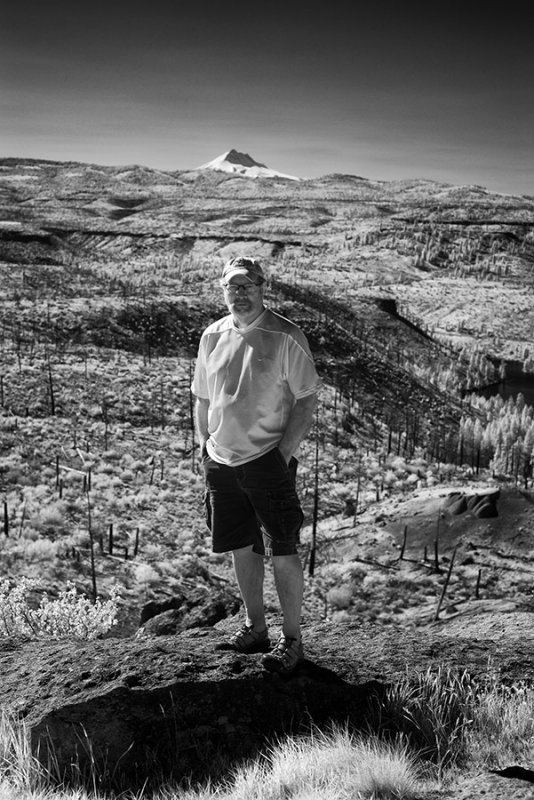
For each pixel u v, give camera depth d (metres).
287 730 4.42
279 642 4.85
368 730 4.39
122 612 57.25
